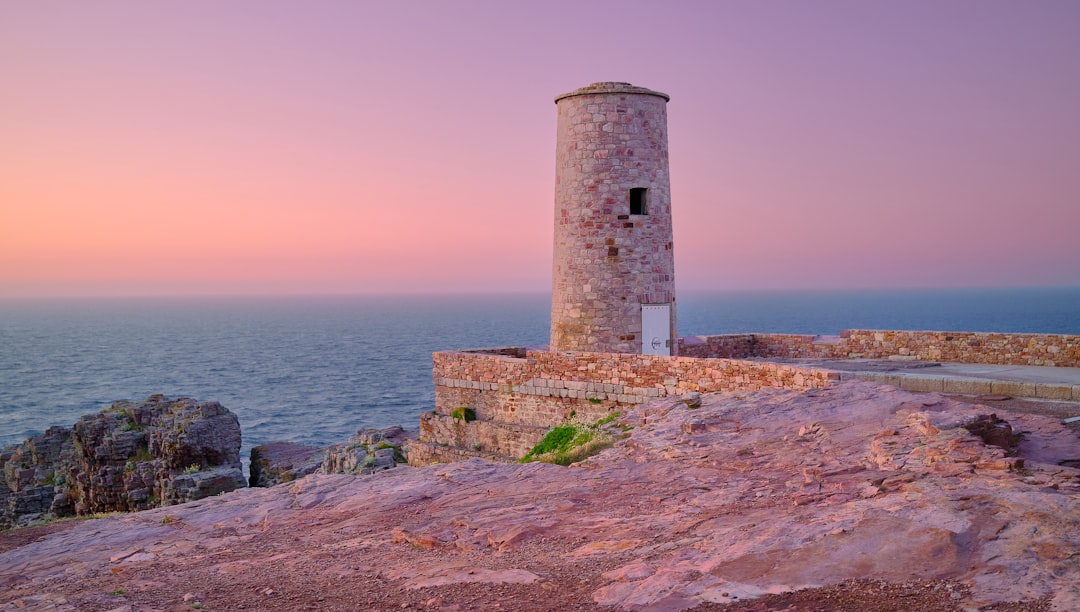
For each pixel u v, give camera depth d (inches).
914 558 395.9
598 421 1002.7
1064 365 1084.5
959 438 575.2
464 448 1205.7
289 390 6304.1
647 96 1230.3
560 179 1261.1
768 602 377.1
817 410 760.3
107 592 522.3
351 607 453.7
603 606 404.5
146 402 2042.3
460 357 1231.5
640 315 1224.8
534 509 616.1
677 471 669.3
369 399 5738.2
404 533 589.6
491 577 473.7
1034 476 495.5
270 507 727.1
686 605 386.9
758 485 590.2
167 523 709.9
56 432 2158.0
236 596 494.9
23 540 693.3
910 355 1256.2
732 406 823.7
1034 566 367.6
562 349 1254.3
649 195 1234.6
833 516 468.1
